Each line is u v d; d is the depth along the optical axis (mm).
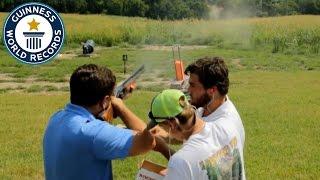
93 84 2902
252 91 15109
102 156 2848
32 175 7086
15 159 7797
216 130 2867
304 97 13945
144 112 11445
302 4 77250
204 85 3027
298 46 30969
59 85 17594
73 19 54406
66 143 2869
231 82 17422
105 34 34656
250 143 8719
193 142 2768
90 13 82188
